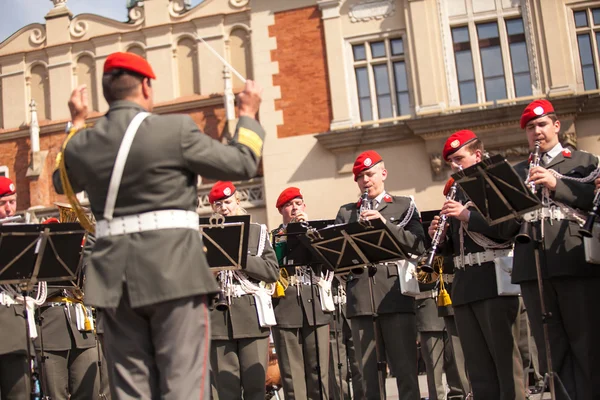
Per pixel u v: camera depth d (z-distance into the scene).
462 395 9.64
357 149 18.42
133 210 4.34
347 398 10.91
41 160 21.11
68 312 8.47
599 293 6.05
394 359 7.88
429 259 6.73
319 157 18.61
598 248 5.84
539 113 6.39
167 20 20.97
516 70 18.28
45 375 8.00
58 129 21.34
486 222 6.45
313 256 8.33
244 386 7.94
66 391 8.52
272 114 18.92
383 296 7.86
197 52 20.77
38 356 8.33
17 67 21.88
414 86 18.38
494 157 5.77
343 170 18.42
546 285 6.16
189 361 4.28
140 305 4.23
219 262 7.13
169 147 4.35
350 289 8.09
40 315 8.34
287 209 9.57
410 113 18.52
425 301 9.64
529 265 6.19
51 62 21.66
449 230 7.07
